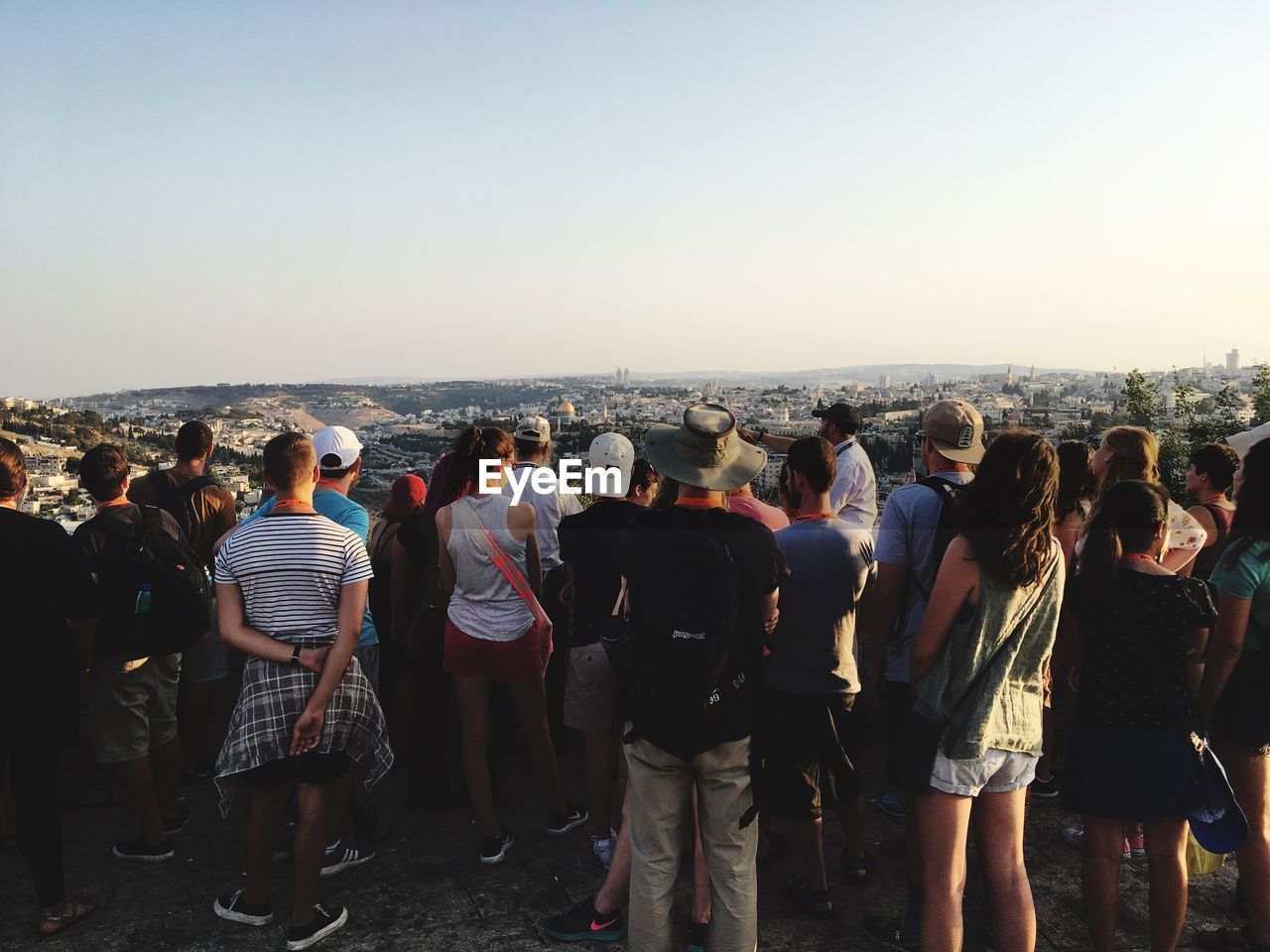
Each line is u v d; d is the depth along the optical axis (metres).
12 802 3.45
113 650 3.17
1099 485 3.44
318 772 2.85
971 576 2.38
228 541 2.93
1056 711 3.79
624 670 2.47
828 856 3.54
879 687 3.12
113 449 3.34
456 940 2.91
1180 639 2.60
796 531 2.91
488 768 3.60
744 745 2.48
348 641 2.87
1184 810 2.59
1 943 2.86
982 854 2.54
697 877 2.93
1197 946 2.89
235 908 2.99
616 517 3.29
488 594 3.43
